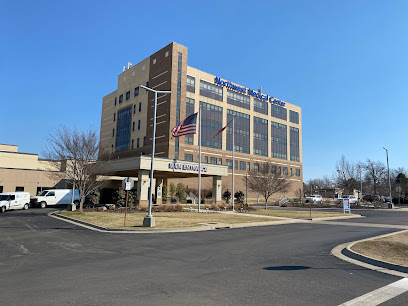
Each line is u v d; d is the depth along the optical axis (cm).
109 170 3073
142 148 5706
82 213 2459
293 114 8125
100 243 1182
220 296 563
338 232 1652
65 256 933
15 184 4159
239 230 1686
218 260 893
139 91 6034
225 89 6462
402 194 7438
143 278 681
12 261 859
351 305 527
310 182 10025
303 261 902
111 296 554
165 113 5247
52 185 4406
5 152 4191
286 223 2155
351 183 5159
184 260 885
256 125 7069
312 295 579
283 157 7631
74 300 531
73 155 2762
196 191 5553
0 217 2300
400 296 580
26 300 530
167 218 2161
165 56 5450
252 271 765
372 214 3350
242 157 6588
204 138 5881
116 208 3059
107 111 7119
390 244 1163
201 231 1612
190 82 5769
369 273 768
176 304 516
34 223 1878
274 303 530
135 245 1144
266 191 3912
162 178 4331
